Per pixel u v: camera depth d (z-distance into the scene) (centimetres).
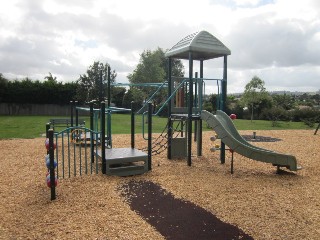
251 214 400
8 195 475
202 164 709
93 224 365
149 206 431
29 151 848
